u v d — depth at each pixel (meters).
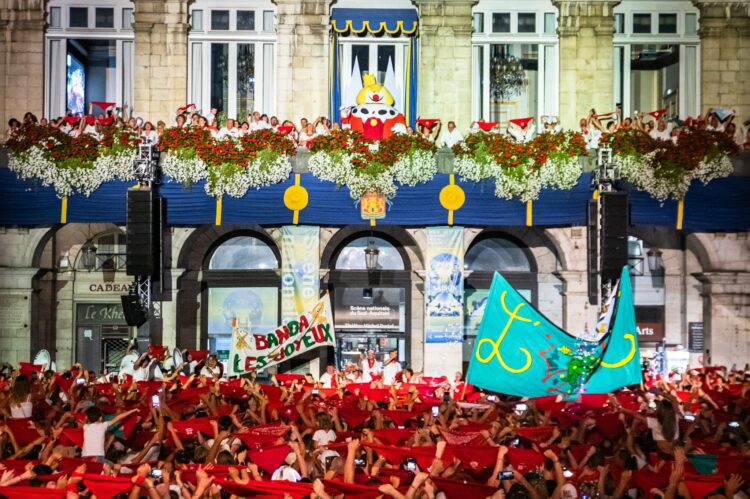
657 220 32.28
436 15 36.00
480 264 36.66
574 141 32.03
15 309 35.12
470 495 12.82
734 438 17.67
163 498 12.29
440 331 33.69
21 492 11.96
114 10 36.12
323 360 35.25
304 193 32.50
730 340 35.47
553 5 36.38
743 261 35.41
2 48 35.75
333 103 36.12
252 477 13.39
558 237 35.41
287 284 34.09
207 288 36.44
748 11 36.16
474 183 32.44
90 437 16.14
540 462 14.95
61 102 35.97
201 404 21.42
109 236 37.06
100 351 36.97
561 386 24.16
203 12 36.22
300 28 36.06
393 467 14.46
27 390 19.16
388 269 36.38
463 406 22.56
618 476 13.56
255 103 36.25
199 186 32.28
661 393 21.55
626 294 24.81
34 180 32.34
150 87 35.88
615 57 36.56
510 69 36.41
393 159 32.22
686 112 36.47
